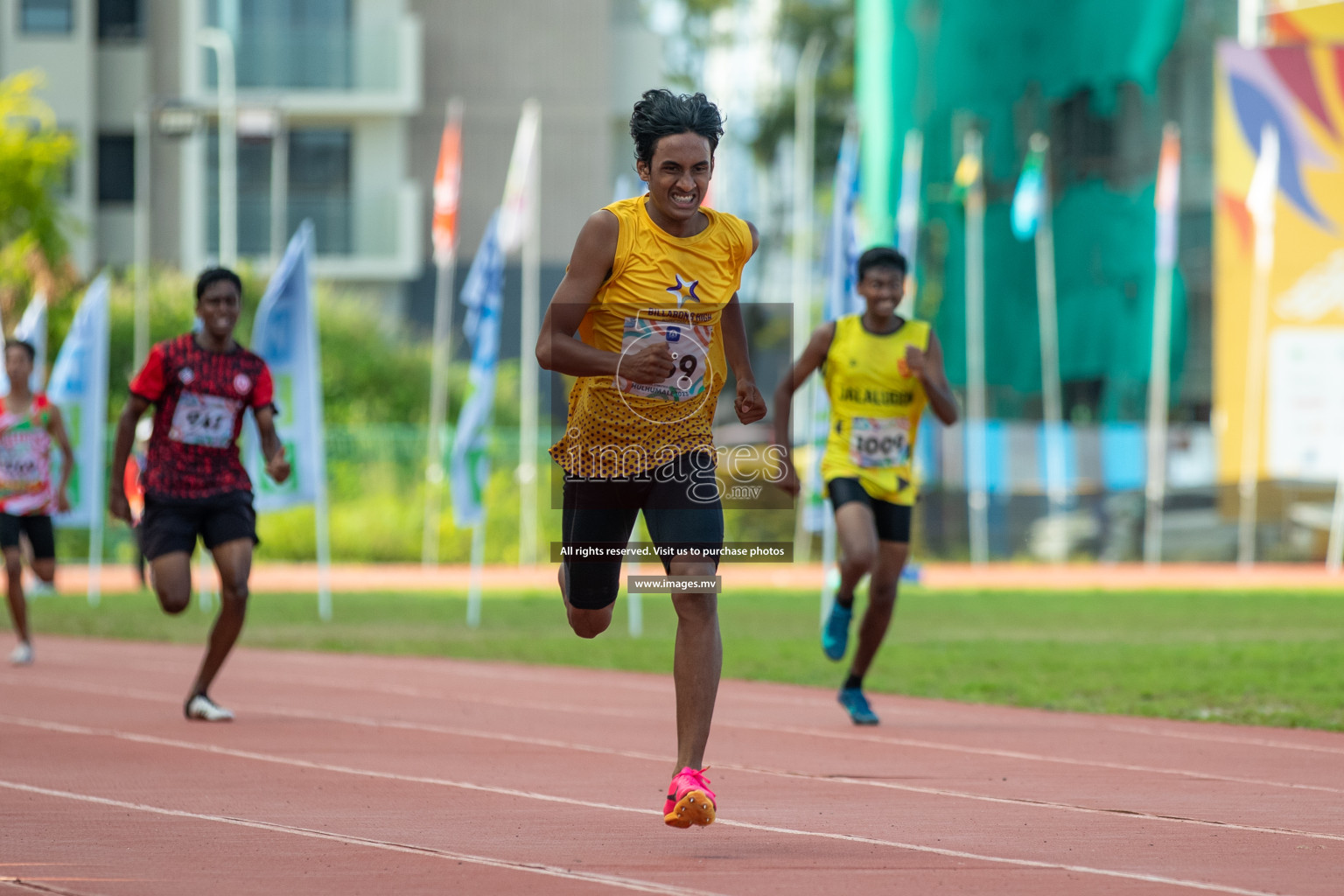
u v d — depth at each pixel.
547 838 14.95
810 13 136.25
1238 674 31.72
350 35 102.25
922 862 13.80
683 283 14.20
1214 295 83.88
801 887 12.65
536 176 79.69
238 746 21.69
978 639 41.00
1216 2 87.12
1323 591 61.53
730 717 25.62
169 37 103.44
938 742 22.56
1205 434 82.38
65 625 44.84
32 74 96.94
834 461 24.44
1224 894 12.54
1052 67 87.44
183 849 14.35
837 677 31.78
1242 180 77.25
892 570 24.42
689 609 14.30
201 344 23.78
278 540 82.62
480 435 44.84
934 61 87.19
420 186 105.31
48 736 22.72
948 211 87.25
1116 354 87.38
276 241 89.62
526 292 80.44
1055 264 87.50
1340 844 14.88
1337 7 82.38
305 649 38.06
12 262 93.62
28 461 34.03
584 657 36.09
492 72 105.88
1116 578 70.88
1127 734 23.50
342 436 86.38
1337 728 24.11
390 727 23.94
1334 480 77.81
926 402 24.56
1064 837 15.13
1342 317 76.25
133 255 104.06
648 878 12.98
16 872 13.27
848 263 39.22
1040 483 82.44
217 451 23.86
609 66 107.75
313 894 12.39
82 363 50.16
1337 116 76.62
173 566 23.44
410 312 104.94
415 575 75.31
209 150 102.56
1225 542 79.00
